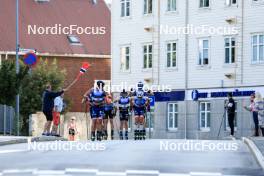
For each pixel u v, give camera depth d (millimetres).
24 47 139250
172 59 109625
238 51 102062
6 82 79500
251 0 100562
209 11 105250
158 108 111375
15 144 51156
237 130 101562
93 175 29844
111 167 32906
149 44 112625
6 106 79812
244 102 101125
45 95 63188
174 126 109562
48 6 147375
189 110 107438
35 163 34625
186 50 107875
